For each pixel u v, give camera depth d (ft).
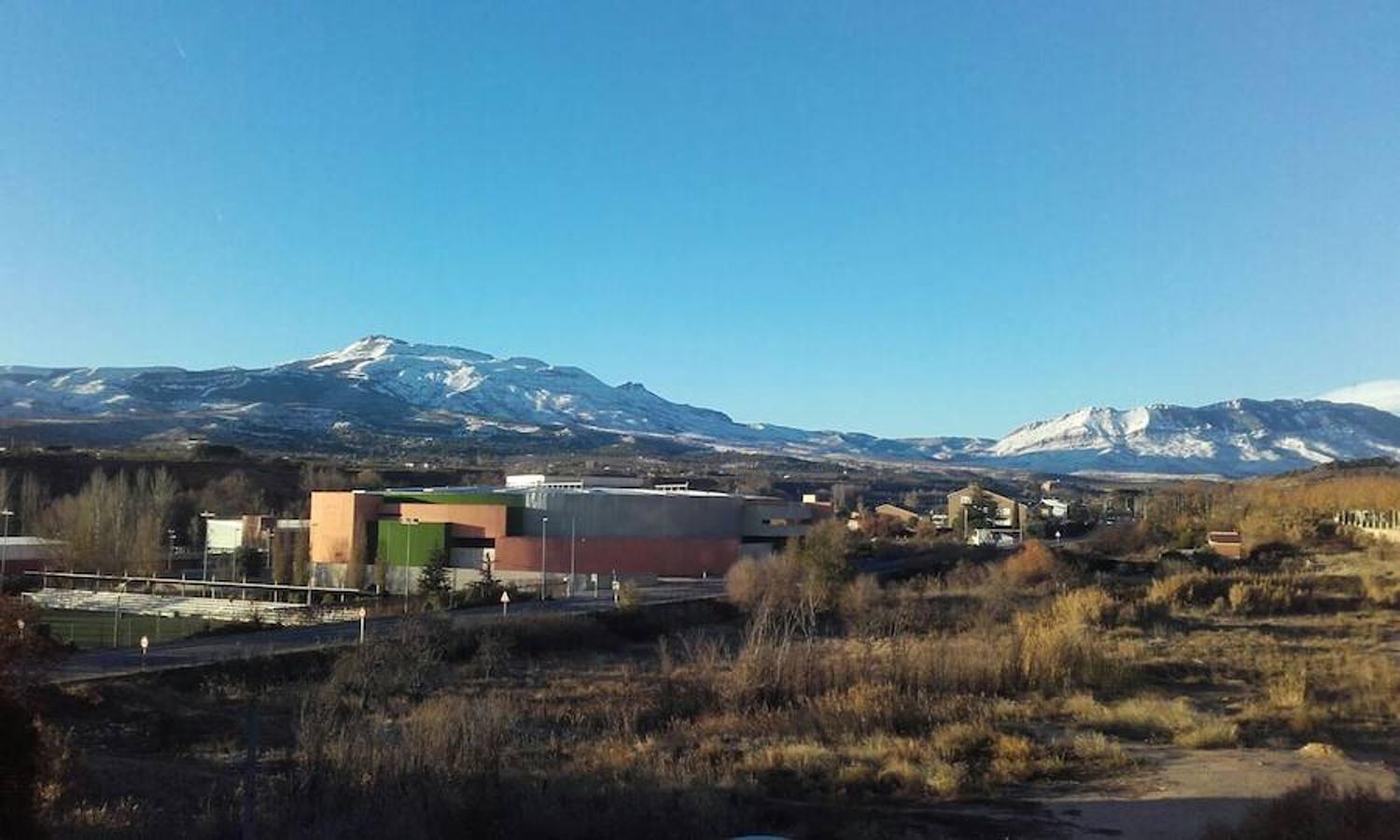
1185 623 147.13
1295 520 287.69
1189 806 47.70
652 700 87.51
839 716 71.61
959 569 224.74
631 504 269.44
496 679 107.55
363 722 70.69
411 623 127.85
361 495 267.18
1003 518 444.55
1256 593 165.89
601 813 44.14
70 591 215.51
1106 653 97.30
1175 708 74.74
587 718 80.43
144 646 118.21
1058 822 45.21
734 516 280.31
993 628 122.52
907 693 81.46
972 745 63.00
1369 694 81.41
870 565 251.80
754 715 77.77
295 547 243.19
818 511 342.85
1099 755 59.88
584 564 263.08
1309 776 53.11
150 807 47.83
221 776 59.72
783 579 176.65
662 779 51.42
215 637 143.84
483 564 240.32
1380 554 225.56
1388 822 37.17
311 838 39.40
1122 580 213.66
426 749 52.49
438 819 42.04
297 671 115.65
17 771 32.99
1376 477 353.10
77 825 42.01
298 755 60.29
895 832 43.42
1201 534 300.81
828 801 49.32
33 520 268.21
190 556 277.85
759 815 45.78
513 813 43.65
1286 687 83.10
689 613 171.22
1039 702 80.38
